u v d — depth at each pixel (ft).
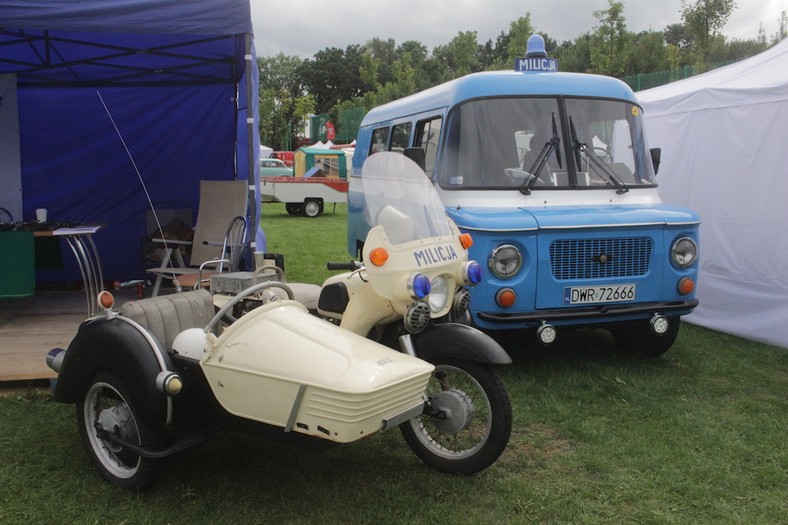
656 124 26.66
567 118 19.77
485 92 19.70
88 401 12.42
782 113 21.24
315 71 240.73
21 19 16.67
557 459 13.60
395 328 13.12
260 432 11.10
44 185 28.40
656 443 14.28
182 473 12.64
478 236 16.70
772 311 21.76
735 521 11.40
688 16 81.41
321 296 13.52
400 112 25.03
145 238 27.14
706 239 24.06
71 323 21.30
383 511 11.37
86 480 12.31
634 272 17.67
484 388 12.13
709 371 19.06
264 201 69.21
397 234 12.28
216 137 29.55
